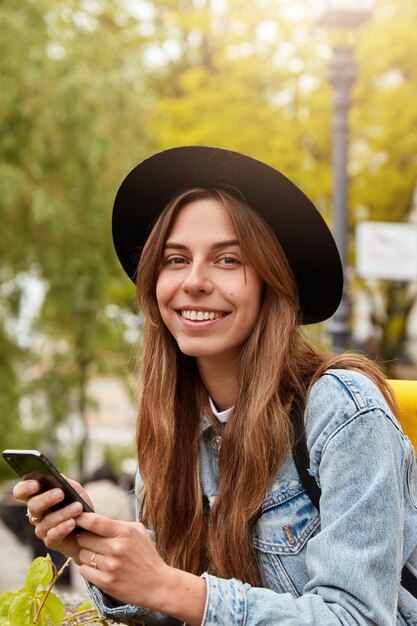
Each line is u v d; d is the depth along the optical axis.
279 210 1.98
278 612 1.64
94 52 11.89
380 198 14.23
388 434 1.75
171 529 2.04
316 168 13.85
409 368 17.20
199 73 14.07
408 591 1.81
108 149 11.34
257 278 1.95
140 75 12.84
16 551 11.80
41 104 11.13
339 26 7.24
